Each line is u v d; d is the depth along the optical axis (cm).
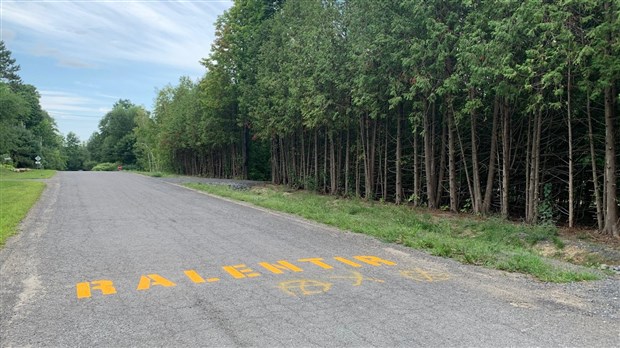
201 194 1992
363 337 405
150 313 468
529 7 888
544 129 1156
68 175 3950
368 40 1387
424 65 1230
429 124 1469
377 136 1794
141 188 2309
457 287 574
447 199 1505
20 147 6556
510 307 496
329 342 393
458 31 1168
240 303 501
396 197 1581
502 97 1145
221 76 3144
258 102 2586
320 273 638
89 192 2016
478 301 516
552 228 957
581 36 872
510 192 1336
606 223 934
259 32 2806
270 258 732
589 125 982
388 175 1808
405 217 1170
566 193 1221
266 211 1377
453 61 1221
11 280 595
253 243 861
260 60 2633
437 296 533
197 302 504
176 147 5009
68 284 576
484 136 1391
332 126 1895
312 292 545
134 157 10469
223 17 3098
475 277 625
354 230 1012
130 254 756
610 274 673
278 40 2375
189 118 4216
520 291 561
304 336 407
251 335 409
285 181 2673
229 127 3381
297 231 1007
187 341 396
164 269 655
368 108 1555
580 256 795
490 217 1148
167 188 2344
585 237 907
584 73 883
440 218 1196
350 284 582
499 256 748
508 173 1227
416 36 1252
